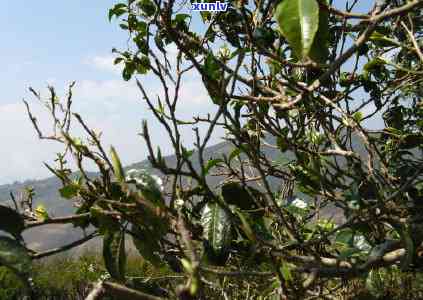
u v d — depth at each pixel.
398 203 1.79
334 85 2.03
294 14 0.92
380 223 1.62
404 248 1.34
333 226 2.00
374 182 1.68
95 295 1.04
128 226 1.24
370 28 1.03
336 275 1.33
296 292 1.26
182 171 1.09
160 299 1.06
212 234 1.26
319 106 1.87
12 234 1.07
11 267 0.99
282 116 1.74
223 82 1.11
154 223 1.12
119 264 1.23
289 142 1.74
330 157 2.10
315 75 1.75
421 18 2.20
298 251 1.76
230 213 1.24
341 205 1.66
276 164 2.03
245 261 1.40
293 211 1.71
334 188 1.88
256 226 1.43
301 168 1.94
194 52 1.68
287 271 1.25
